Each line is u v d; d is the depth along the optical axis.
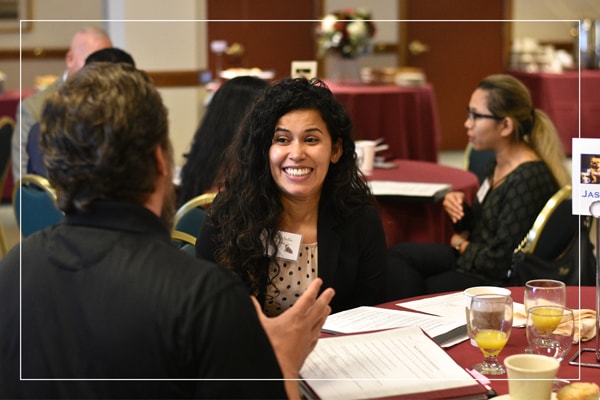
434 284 3.37
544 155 3.40
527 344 1.93
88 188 1.26
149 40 7.95
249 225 2.31
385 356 1.72
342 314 2.11
